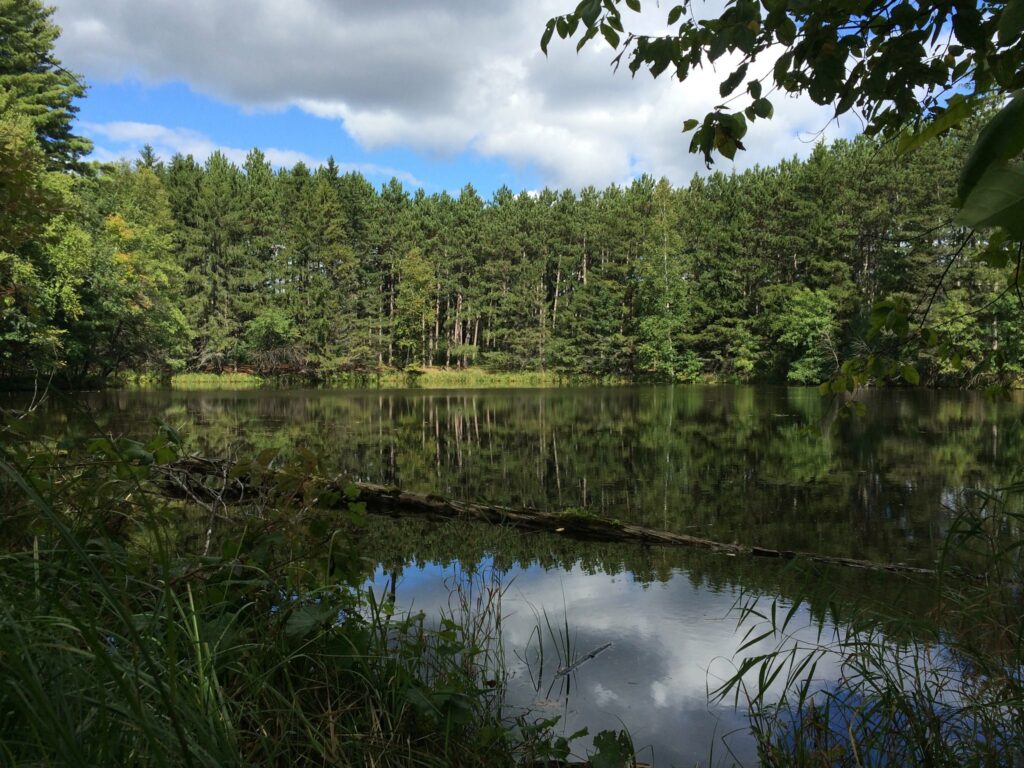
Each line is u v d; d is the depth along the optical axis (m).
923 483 5.79
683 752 1.71
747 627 2.57
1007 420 11.61
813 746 1.68
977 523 2.00
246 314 40.19
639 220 40.22
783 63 1.38
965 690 1.79
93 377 26.59
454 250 46.56
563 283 45.69
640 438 9.99
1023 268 1.64
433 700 1.58
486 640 2.35
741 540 4.00
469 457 7.83
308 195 41.59
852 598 2.83
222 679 1.50
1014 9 0.54
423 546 3.82
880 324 1.97
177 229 39.81
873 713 1.70
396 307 45.88
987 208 0.44
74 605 1.32
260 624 1.70
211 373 38.12
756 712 1.90
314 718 1.53
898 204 29.12
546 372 42.22
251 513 2.23
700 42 1.46
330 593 1.90
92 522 1.61
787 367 33.59
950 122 1.14
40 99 22.19
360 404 18.91
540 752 1.62
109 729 1.00
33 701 0.97
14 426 1.59
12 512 1.51
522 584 3.15
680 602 2.87
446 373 42.12
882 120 1.53
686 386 32.28
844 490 5.56
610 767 1.52
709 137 1.56
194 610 1.39
